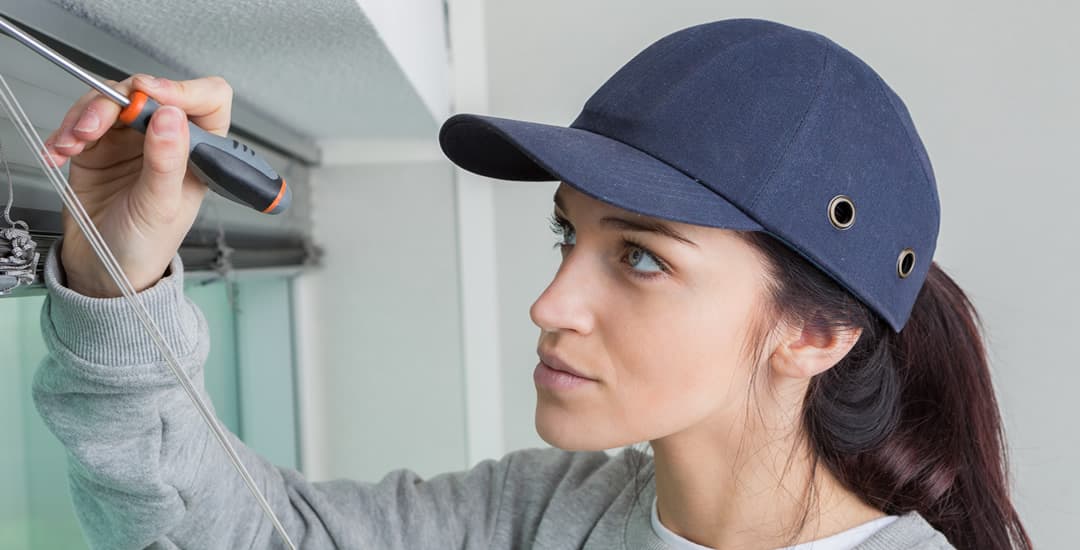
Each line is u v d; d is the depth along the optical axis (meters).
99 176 0.71
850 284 0.78
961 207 1.70
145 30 0.89
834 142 0.77
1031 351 1.69
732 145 0.75
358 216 1.86
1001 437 1.00
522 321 1.86
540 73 1.82
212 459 0.82
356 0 0.78
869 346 0.89
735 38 0.80
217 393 1.59
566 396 0.81
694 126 0.76
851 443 0.89
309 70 1.08
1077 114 1.65
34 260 0.67
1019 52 1.66
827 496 0.90
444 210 1.85
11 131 0.76
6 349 0.98
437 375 1.87
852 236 0.77
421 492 1.08
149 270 0.70
